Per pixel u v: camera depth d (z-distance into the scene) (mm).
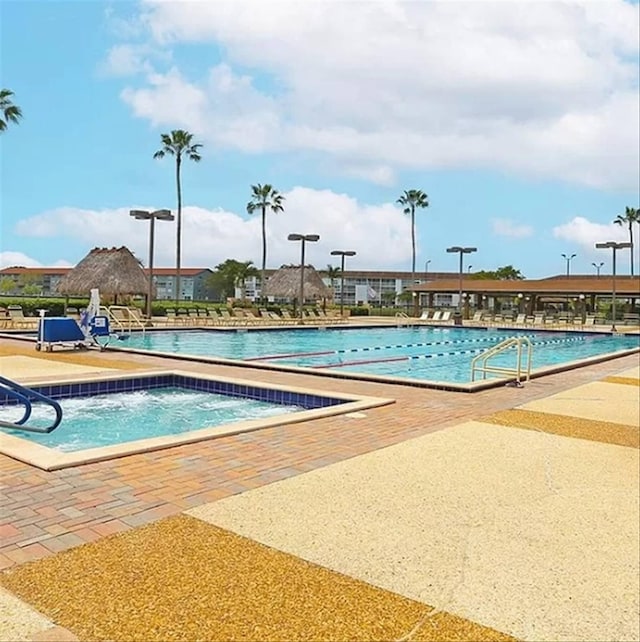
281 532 3488
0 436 5492
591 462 5219
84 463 4691
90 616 2504
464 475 4738
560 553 3344
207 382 10086
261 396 9320
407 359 17766
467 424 6688
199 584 2818
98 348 15062
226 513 3758
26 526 3453
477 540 3486
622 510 4047
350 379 10195
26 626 2414
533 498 4242
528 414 7395
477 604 2756
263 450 5297
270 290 40969
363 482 4473
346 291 89188
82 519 3580
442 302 66875
